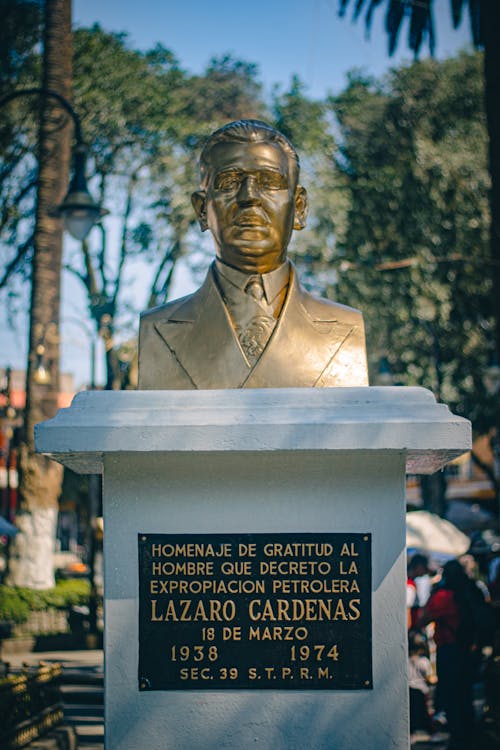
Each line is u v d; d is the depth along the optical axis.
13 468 28.02
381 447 3.87
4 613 16.91
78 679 12.89
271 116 24.03
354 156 24.91
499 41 10.95
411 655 9.67
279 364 4.50
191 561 4.04
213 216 4.62
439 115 24.73
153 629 4.02
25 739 6.65
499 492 25.55
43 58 18.00
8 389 24.19
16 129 21.27
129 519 4.04
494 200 11.08
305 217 4.88
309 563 4.02
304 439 3.88
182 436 3.89
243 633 4.01
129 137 23.56
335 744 3.96
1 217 21.75
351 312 4.72
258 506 4.04
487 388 23.06
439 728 9.73
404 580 4.01
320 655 4.00
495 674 7.87
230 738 3.97
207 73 24.09
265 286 4.60
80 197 11.40
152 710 3.98
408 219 23.31
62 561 36.56
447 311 22.83
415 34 11.95
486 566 13.72
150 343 4.61
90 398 4.03
